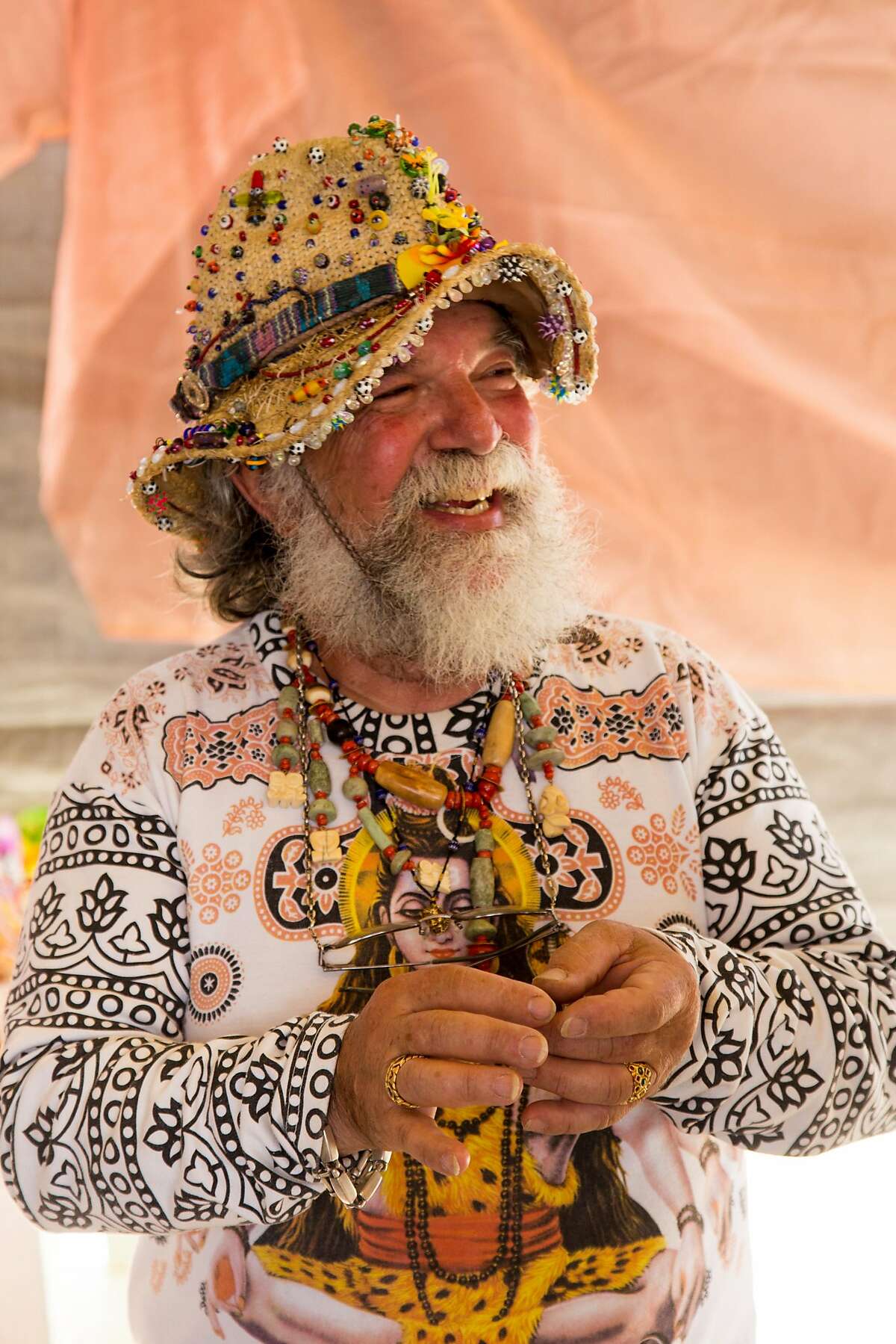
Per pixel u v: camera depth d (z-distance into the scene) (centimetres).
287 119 336
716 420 345
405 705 196
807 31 325
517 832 184
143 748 191
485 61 327
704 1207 179
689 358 341
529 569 189
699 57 326
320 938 179
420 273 186
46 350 376
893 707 386
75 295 352
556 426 346
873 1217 311
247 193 197
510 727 189
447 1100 140
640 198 333
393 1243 169
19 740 393
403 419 188
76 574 372
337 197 194
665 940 162
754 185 331
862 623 353
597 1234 171
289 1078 154
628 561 351
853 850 389
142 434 359
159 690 198
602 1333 169
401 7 327
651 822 186
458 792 186
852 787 387
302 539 198
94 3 338
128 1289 190
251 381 197
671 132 329
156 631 377
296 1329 171
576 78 328
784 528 349
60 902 183
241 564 222
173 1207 160
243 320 194
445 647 185
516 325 208
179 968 183
